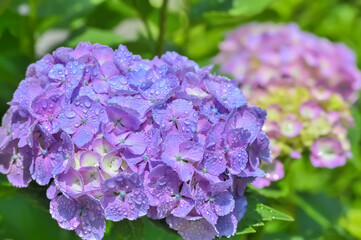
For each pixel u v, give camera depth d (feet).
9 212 2.86
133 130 2.21
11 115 2.35
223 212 2.22
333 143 2.83
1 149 2.31
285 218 2.37
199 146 2.19
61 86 2.27
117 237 2.43
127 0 3.06
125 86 2.25
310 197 3.23
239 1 3.13
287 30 3.32
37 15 3.17
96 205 2.16
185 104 2.22
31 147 2.23
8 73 2.94
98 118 2.20
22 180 2.30
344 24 4.50
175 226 2.22
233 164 2.23
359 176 3.58
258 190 2.67
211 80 2.34
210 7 3.17
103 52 2.33
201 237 2.23
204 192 2.21
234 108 2.25
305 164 3.35
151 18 3.37
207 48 3.75
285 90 2.91
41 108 2.23
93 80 2.26
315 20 4.45
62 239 2.84
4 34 3.14
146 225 2.50
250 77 3.22
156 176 2.18
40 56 3.07
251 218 2.36
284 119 2.80
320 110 2.87
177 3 3.41
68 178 2.19
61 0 3.26
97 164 2.19
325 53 3.19
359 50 4.43
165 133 2.20
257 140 2.32
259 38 3.30
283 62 3.17
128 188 2.17
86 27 3.21
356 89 3.23
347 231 3.17
